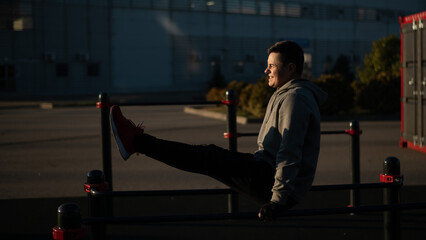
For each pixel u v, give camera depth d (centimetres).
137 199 685
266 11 5828
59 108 2881
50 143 1300
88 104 3034
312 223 559
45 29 4684
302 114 278
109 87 5009
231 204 578
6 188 754
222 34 5603
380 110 1953
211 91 2719
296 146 275
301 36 6034
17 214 604
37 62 4672
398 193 345
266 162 297
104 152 565
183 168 301
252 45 5784
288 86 294
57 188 754
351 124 581
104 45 4966
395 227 346
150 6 5172
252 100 1906
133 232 537
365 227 541
